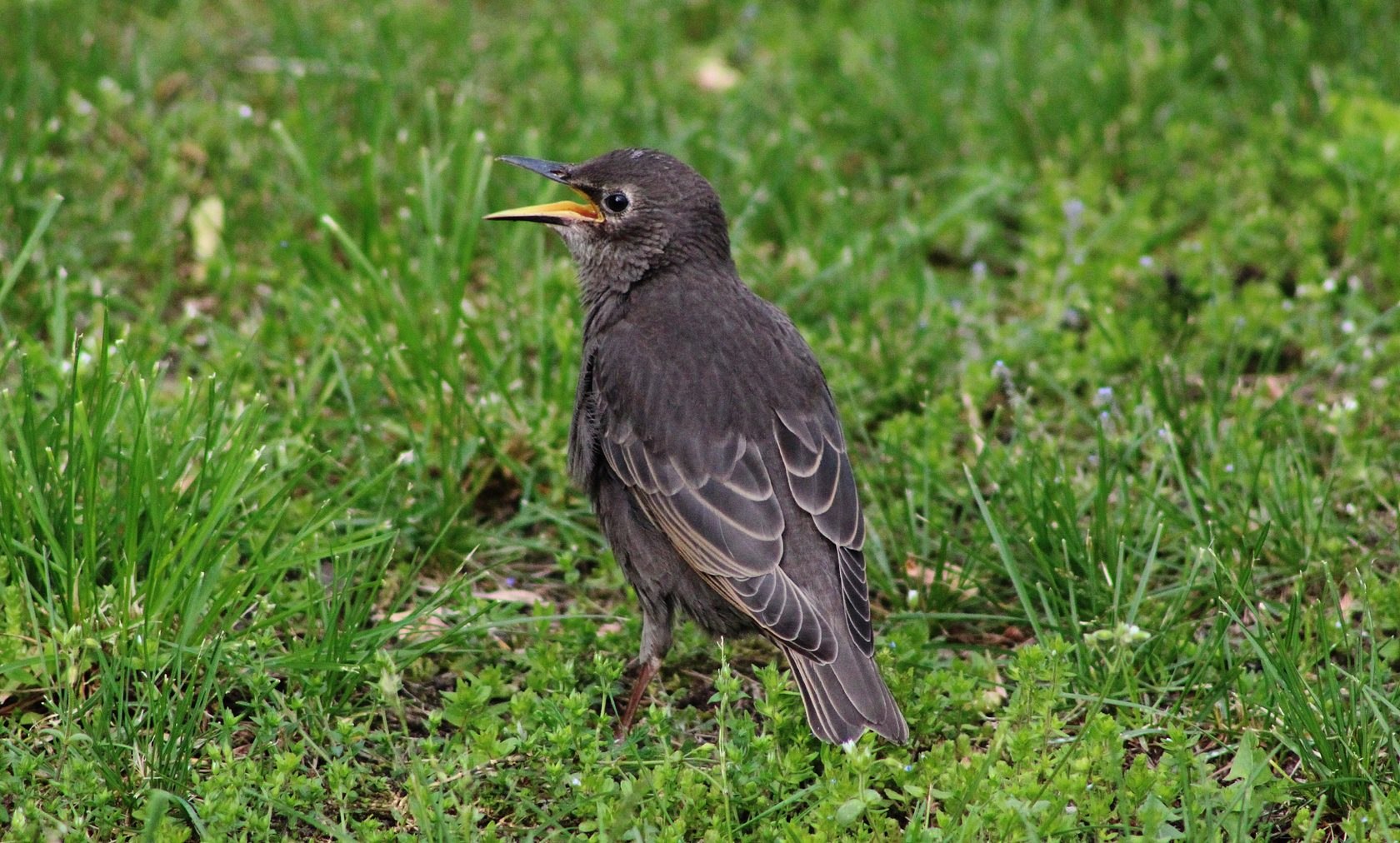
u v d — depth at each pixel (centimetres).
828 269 1327
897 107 1596
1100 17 1755
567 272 1316
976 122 1573
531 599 1057
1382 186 1377
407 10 1734
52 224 1318
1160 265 1382
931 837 783
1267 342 1259
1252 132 1495
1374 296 1320
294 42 1614
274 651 933
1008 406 1232
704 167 1514
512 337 1230
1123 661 920
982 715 923
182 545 899
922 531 1089
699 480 924
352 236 1402
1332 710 869
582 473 988
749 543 904
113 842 801
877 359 1270
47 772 836
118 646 884
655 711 897
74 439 946
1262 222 1368
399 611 1023
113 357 1134
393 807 846
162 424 1063
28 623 904
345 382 1122
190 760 841
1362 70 1560
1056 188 1433
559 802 838
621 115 1577
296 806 826
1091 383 1227
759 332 984
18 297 1256
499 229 1377
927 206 1465
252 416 1005
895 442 1150
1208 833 778
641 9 1770
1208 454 1127
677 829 786
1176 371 1241
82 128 1441
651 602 955
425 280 1263
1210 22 1648
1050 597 1017
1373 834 786
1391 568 1055
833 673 857
